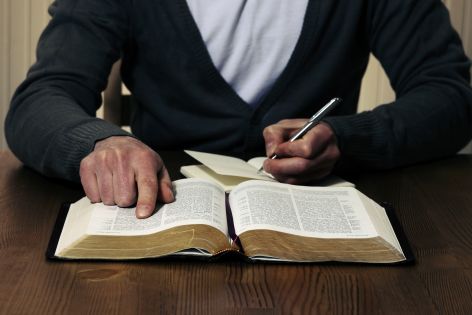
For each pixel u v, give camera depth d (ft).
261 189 3.32
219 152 5.05
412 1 5.32
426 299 2.60
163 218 3.02
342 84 5.47
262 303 2.52
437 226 3.46
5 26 7.25
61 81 4.65
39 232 3.18
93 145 3.67
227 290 2.61
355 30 5.34
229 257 2.87
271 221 3.00
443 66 5.19
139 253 2.81
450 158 4.99
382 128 4.47
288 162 3.83
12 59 7.34
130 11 5.18
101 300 2.50
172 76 5.22
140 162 3.29
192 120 5.28
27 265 2.78
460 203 3.87
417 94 4.96
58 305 2.45
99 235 2.88
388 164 4.50
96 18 4.99
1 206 3.54
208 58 5.13
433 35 5.35
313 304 2.53
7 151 4.74
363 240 2.96
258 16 5.18
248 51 5.21
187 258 2.84
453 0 7.27
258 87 5.25
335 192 3.44
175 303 2.49
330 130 4.11
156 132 5.44
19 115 4.39
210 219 2.97
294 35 5.22
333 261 2.88
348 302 2.55
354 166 4.37
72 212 3.30
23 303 2.46
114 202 3.21
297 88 5.24
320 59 5.29
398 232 3.24
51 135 3.93
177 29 5.12
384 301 2.57
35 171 4.25
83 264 2.80
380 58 5.48
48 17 7.30
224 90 5.18
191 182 3.43
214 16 5.16
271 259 2.84
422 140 4.65
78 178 3.79
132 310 2.43
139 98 5.45
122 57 5.54
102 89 4.99
